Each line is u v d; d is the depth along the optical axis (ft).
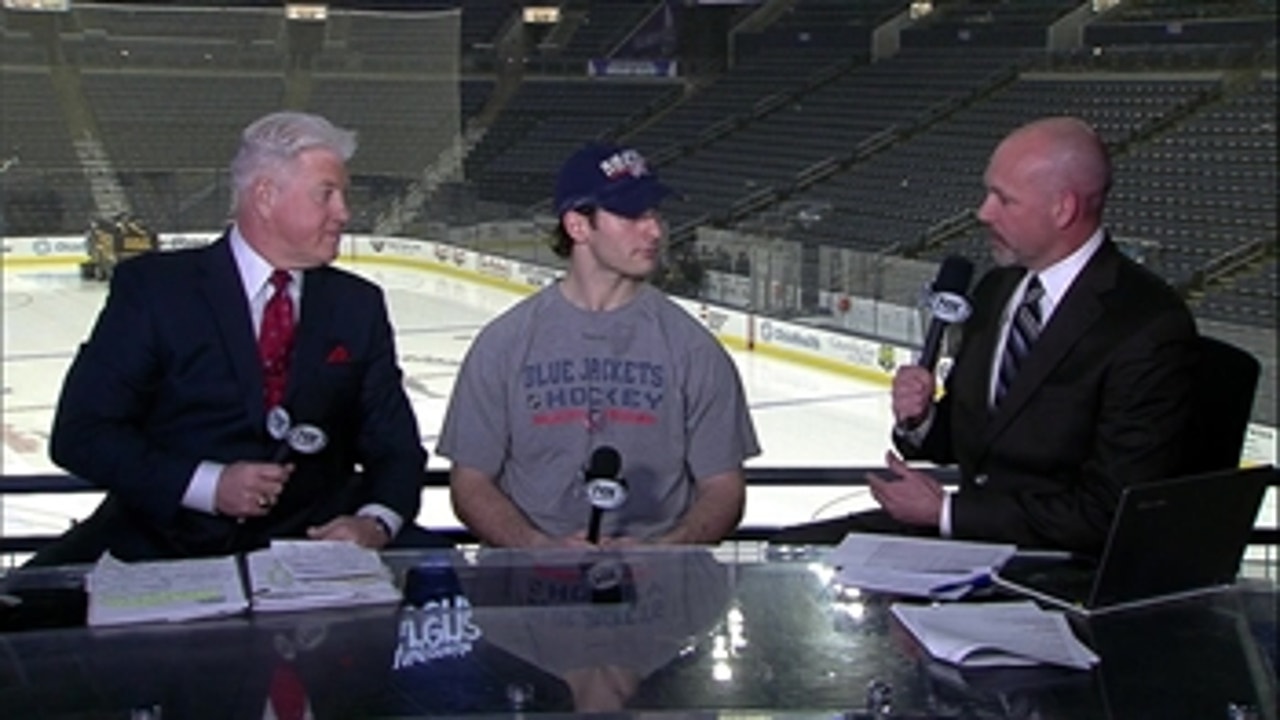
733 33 55.67
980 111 53.93
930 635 5.09
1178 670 4.90
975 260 46.37
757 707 4.61
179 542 7.77
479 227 42.27
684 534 8.06
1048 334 7.66
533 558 6.34
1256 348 35.73
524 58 52.90
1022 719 4.50
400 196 42.63
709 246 39.06
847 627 5.36
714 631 5.36
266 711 4.56
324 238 7.83
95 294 39.96
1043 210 7.62
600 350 8.21
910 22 57.82
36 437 30.50
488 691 4.82
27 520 23.88
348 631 5.31
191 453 7.86
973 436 8.09
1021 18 55.72
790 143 54.24
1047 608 5.61
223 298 7.84
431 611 5.58
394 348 8.36
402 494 8.04
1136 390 7.34
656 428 8.20
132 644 5.15
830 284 36.22
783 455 29.14
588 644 5.15
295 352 7.95
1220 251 44.29
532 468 8.25
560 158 52.19
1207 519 5.67
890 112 54.70
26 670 4.90
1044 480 7.68
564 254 8.35
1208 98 51.06
